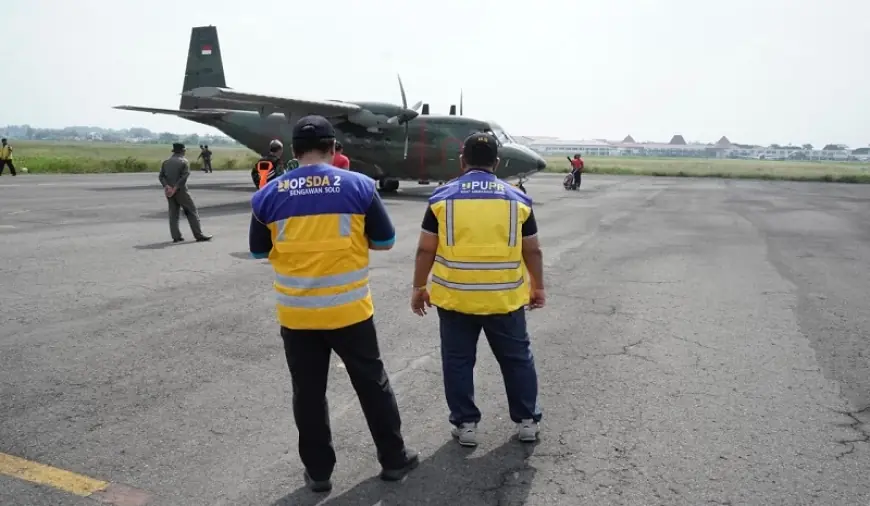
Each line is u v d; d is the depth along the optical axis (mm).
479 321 3629
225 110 23688
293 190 3076
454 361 3672
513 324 3637
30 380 4598
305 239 3041
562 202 22000
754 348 5605
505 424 4043
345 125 21656
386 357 5309
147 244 10688
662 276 8859
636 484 3285
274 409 4199
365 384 3219
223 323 6148
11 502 3039
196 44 26391
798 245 12008
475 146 3615
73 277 8039
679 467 3467
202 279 8070
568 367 5102
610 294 7730
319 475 3182
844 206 21609
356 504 3090
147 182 25469
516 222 3555
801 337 5949
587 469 3447
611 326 6312
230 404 4262
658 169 63906
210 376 4762
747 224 15547
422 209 17547
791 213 18703
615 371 5012
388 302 7172
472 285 3541
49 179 26609
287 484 3277
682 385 4707
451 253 3568
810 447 3711
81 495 3119
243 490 3207
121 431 3826
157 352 5273
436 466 3490
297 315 3086
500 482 3309
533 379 3719
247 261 9305
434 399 4445
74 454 3531
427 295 3818
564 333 6066
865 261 10242
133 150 92625
